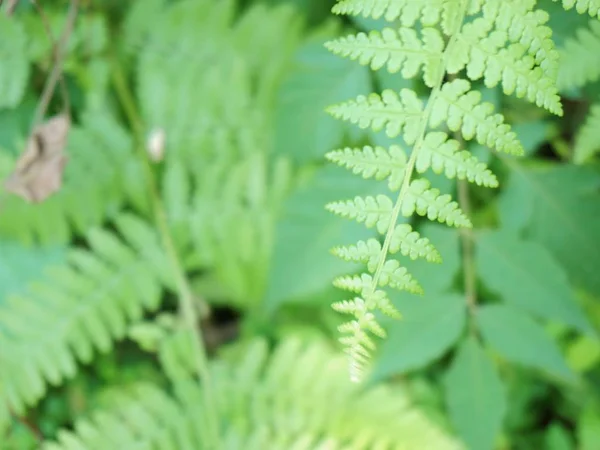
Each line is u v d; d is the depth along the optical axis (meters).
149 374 1.06
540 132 0.96
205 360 1.03
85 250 1.03
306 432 1.00
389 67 0.82
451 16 0.82
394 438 0.99
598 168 0.98
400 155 0.82
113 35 1.03
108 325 1.05
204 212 1.04
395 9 0.82
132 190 1.03
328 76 0.96
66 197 1.01
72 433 0.99
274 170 1.04
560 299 0.94
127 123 1.06
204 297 1.09
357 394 1.01
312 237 0.96
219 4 1.03
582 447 1.02
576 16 0.90
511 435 1.07
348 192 0.95
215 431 1.01
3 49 0.98
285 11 1.03
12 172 0.97
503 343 0.94
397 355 0.94
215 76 1.03
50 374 0.98
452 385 0.95
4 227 0.99
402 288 0.81
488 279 0.95
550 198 0.95
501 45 0.82
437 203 0.82
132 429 1.00
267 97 1.04
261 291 1.04
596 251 0.95
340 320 1.04
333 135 0.96
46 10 1.00
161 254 1.03
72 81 1.02
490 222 1.01
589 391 1.04
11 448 0.99
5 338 0.98
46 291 0.99
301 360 1.02
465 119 0.82
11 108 1.00
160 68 1.03
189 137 1.04
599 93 0.92
